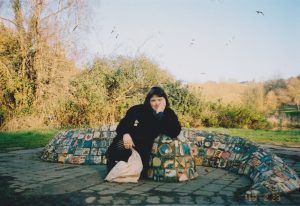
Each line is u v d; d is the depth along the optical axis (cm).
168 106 559
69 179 542
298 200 432
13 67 1905
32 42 1906
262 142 1172
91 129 741
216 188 493
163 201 421
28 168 640
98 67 1834
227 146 668
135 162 527
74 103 1728
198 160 682
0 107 1675
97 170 621
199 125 2006
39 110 1733
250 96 2733
